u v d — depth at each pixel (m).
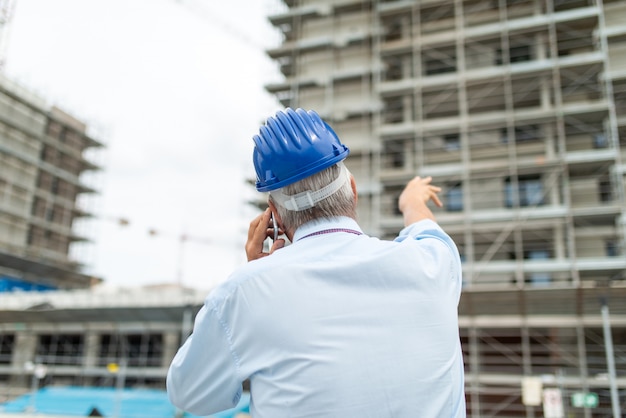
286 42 39.91
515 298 21.45
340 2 37.12
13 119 49.12
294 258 1.18
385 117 34.03
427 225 1.43
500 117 29.78
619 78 28.25
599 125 29.20
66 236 54.56
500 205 30.16
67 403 22.66
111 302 34.41
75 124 56.06
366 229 32.75
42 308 32.66
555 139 30.33
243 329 1.12
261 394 1.11
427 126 31.31
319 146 1.26
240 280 1.15
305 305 1.11
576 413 23.97
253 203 38.22
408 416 1.07
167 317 28.95
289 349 1.09
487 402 26.86
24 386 36.41
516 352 28.28
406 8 34.22
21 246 48.62
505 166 28.92
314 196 1.26
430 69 34.59
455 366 1.17
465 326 25.28
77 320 31.00
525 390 18.89
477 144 31.36
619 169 26.56
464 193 29.73
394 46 33.84
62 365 37.31
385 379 1.07
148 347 37.84
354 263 1.15
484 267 26.89
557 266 25.80
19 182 49.19
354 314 1.11
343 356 1.07
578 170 28.61
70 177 54.12
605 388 24.03
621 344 26.39
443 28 33.97
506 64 30.42
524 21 30.72
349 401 1.05
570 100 31.25
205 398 1.19
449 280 1.27
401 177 30.91
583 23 30.08
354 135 35.22
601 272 25.95
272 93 38.09
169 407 21.64
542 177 29.73
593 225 28.27
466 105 32.12
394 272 1.16
